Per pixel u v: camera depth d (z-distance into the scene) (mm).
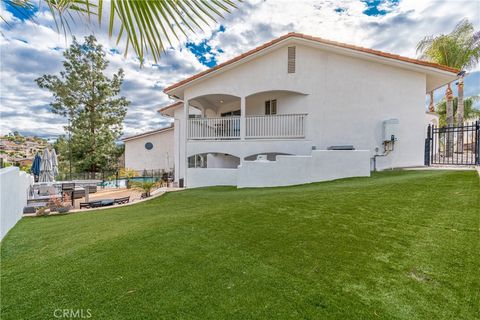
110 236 4914
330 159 9922
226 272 3193
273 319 2312
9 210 6398
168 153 26828
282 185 10492
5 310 2705
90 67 25000
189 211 6684
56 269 3586
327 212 5223
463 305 2291
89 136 24734
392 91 11352
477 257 2988
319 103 12438
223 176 13195
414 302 2387
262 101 15383
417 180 7164
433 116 13633
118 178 22344
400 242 3584
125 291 2910
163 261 3607
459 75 11000
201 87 14047
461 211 4430
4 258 4281
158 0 2094
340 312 2342
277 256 3518
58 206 8945
